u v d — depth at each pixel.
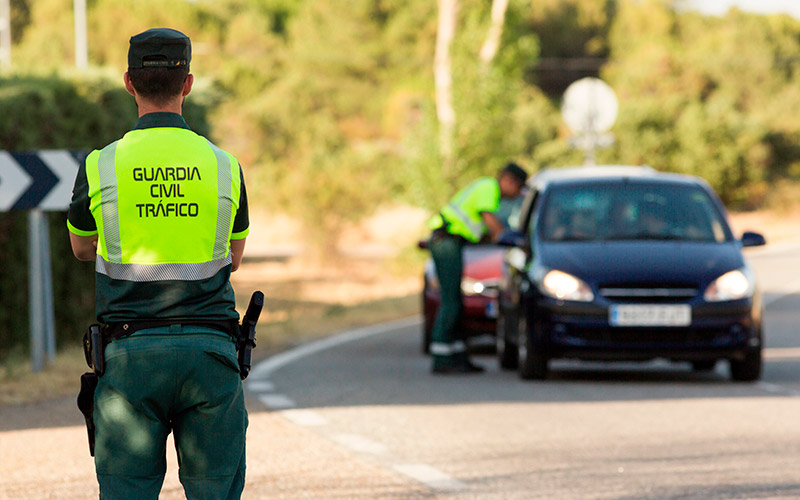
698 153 156.88
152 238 10.38
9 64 38.47
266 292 70.06
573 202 33.62
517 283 32.53
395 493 17.70
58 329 37.22
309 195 90.50
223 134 49.50
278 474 19.11
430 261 39.44
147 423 10.41
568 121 86.75
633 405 26.84
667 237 32.44
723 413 25.61
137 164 10.45
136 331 10.36
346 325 49.78
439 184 80.88
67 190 29.66
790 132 182.62
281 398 27.86
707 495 17.55
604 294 29.98
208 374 10.41
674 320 29.75
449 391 29.20
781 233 130.88
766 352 38.81
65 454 20.89
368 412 25.70
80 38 124.69
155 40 10.61
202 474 10.60
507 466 19.81
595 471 19.38
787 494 17.61
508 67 82.50
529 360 31.02
